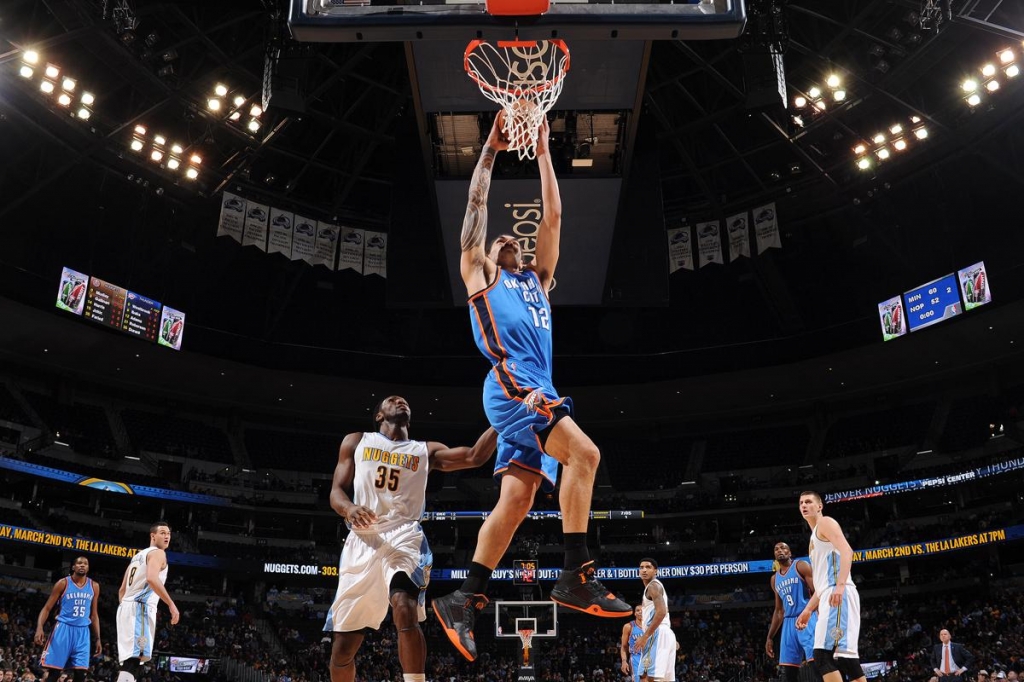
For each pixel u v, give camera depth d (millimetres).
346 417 49469
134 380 43875
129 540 38719
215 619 37469
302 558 42188
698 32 5805
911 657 30906
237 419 47844
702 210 39875
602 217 27094
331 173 38906
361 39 5898
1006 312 37812
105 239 39500
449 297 28609
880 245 41656
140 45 29359
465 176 26094
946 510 42094
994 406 42781
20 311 36531
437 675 35500
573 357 46750
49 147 33156
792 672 9305
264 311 45281
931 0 26641
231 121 33594
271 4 26547
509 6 5578
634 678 11141
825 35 31250
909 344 41438
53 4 26938
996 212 39000
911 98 33188
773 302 44188
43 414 40812
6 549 35969
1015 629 30578
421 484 5699
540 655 37562
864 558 38656
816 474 45750
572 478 3783
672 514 44438
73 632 10805
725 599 41688
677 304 47688
